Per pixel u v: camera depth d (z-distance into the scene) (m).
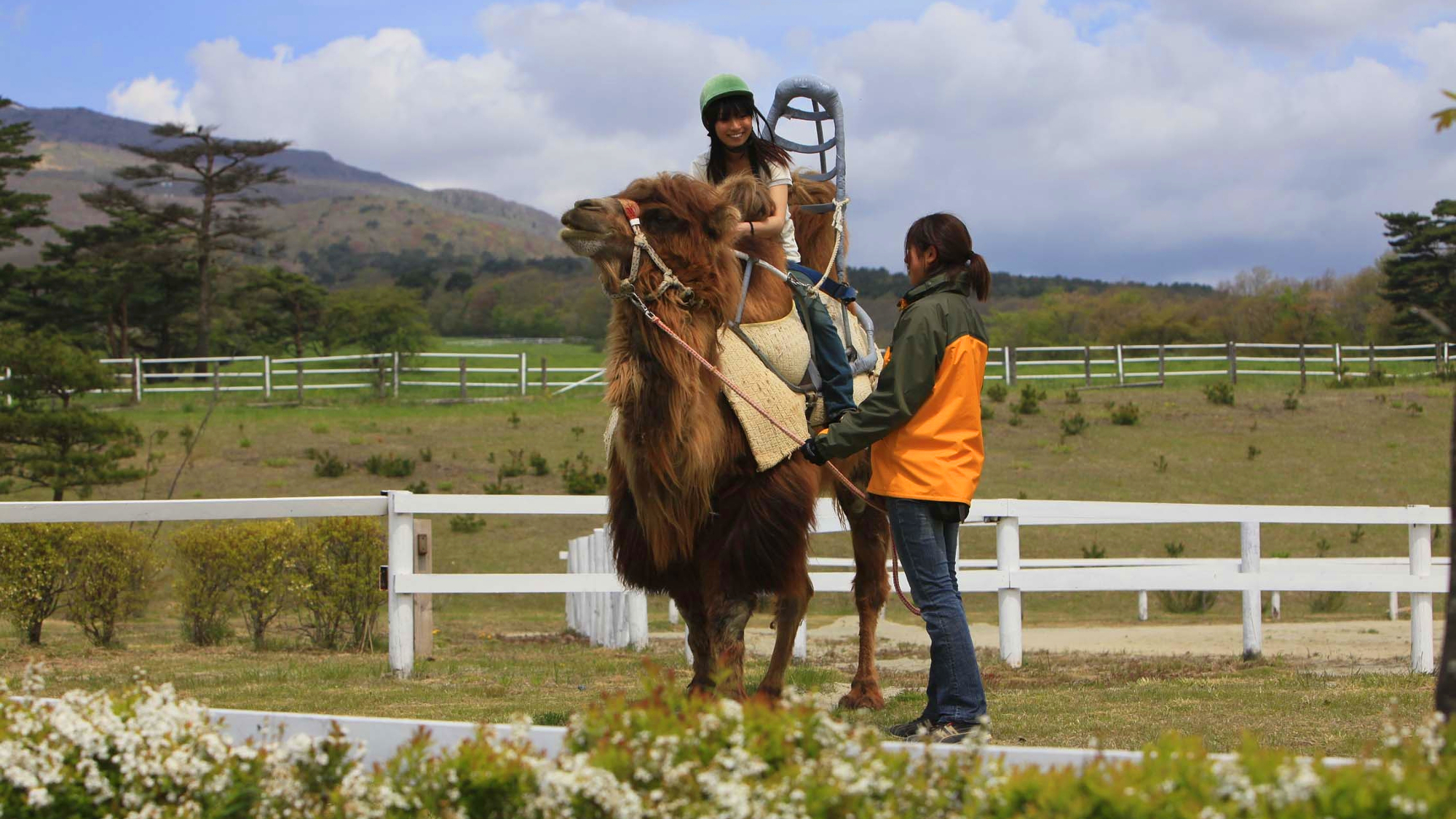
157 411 32.59
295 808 3.02
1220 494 23.53
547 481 24.75
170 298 59.56
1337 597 16.89
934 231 5.02
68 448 22.05
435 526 21.41
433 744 3.30
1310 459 26.17
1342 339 57.78
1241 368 40.31
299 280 58.34
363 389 37.03
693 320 4.98
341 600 10.23
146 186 59.81
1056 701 6.76
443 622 14.06
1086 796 2.59
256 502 8.10
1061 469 25.39
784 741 2.87
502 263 154.75
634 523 5.24
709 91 6.01
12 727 3.14
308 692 7.20
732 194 5.60
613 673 8.34
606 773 2.71
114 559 10.30
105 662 9.00
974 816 2.64
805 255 6.54
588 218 4.87
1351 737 5.38
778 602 5.82
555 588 8.47
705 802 2.69
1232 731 5.57
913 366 4.80
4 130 53.56
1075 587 8.94
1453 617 2.99
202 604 10.43
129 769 3.02
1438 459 25.94
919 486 4.85
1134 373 36.41
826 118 6.78
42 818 3.02
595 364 47.78
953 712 4.86
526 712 6.13
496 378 41.28
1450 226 48.28
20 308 55.19
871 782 2.72
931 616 4.90
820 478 6.15
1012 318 64.56
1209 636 12.34
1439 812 2.38
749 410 5.09
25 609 10.10
